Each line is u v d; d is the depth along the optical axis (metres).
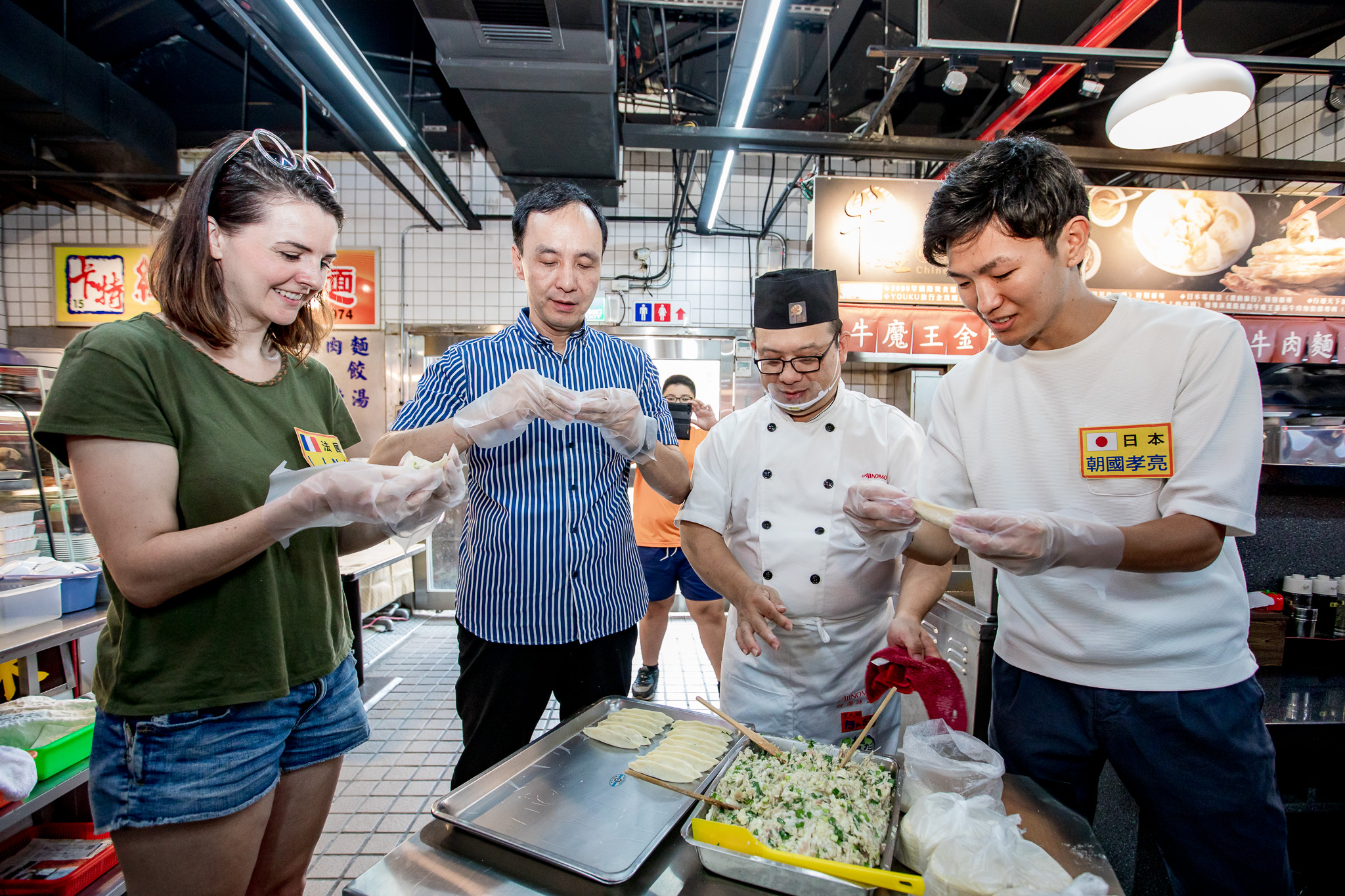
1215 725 1.07
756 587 1.38
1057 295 1.04
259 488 1.01
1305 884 1.83
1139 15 2.48
